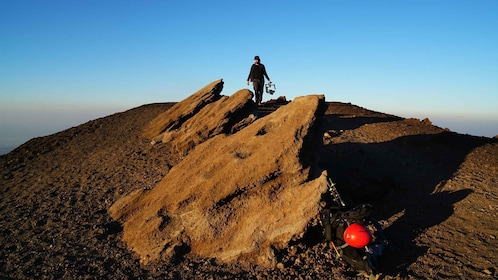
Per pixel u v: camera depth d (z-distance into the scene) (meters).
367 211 5.22
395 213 7.10
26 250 6.39
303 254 5.74
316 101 6.77
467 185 7.96
